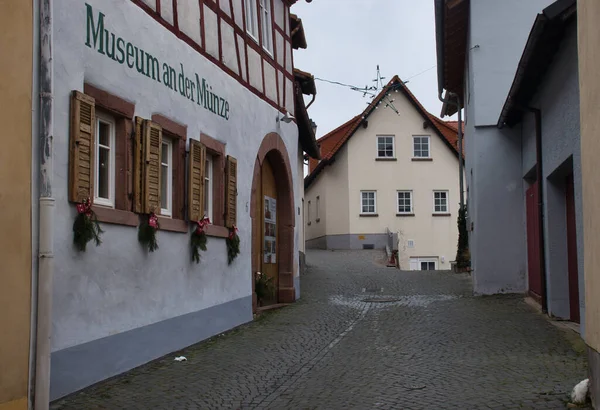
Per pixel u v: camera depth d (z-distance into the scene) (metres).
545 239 11.23
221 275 10.45
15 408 5.15
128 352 7.50
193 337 9.27
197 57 9.59
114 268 7.21
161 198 8.76
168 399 6.39
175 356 8.45
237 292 11.11
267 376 7.38
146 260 7.96
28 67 5.41
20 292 5.25
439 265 32.12
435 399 6.19
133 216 7.58
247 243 11.63
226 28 10.88
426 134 32.56
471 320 10.89
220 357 8.42
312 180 35.97
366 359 8.20
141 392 6.61
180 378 7.25
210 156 10.43
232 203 10.80
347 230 32.34
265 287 12.44
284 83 14.20
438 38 17.44
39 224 5.55
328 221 32.91
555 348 8.40
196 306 9.43
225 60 10.77
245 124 11.63
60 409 5.87
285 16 14.47
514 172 14.23
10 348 5.12
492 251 14.35
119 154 7.47
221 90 10.52
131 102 7.61
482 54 14.44
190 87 9.30
